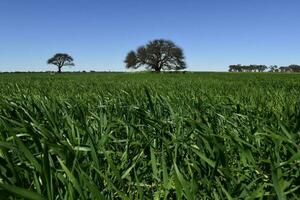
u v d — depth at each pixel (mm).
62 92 12016
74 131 3506
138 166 3121
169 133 3521
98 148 3066
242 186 2463
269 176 2695
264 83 21266
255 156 3293
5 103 4574
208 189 2455
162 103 5578
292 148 2854
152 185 2941
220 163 2805
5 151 2324
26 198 1630
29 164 2656
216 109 5258
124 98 6691
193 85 17125
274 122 3992
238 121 4539
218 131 4055
